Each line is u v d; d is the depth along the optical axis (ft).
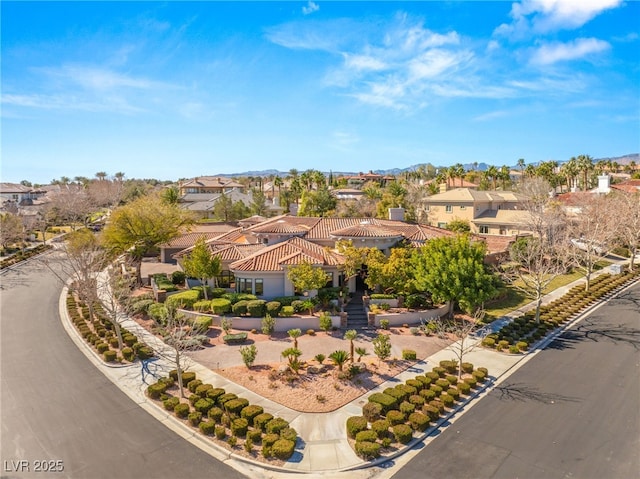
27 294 139.95
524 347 91.04
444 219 235.81
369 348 91.45
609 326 109.70
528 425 63.21
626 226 176.65
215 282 127.34
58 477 51.29
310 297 110.42
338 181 545.03
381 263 111.96
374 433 57.93
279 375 77.30
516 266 155.63
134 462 54.34
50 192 386.73
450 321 107.14
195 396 67.72
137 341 91.86
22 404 68.59
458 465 53.98
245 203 317.01
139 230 140.97
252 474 52.60
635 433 60.95
